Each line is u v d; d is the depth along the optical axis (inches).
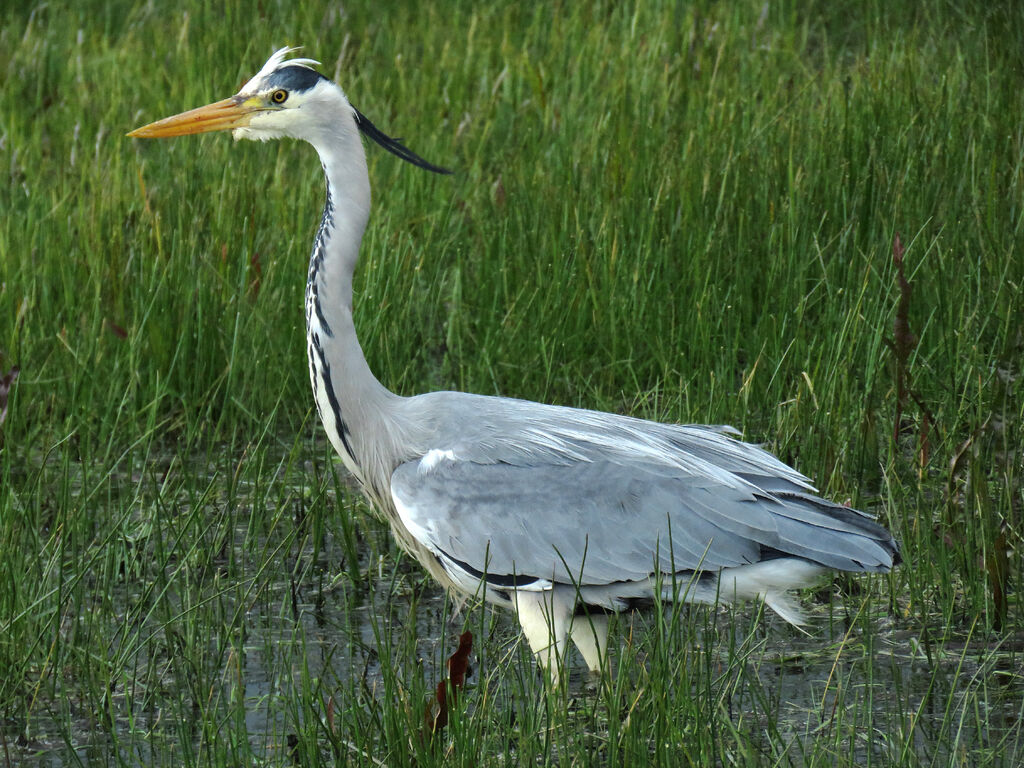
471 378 475.2
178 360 478.9
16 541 357.1
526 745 279.6
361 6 858.8
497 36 792.3
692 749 278.1
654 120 624.4
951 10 775.1
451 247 568.1
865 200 530.6
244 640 349.7
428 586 378.3
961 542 350.6
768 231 522.9
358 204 339.9
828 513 308.3
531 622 319.3
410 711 280.2
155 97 710.5
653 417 432.1
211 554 378.6
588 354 497.4
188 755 278.7
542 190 566.6
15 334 445.7
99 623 339.6
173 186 588.7
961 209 525.3
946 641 332.8
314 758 276.4
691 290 504.1
